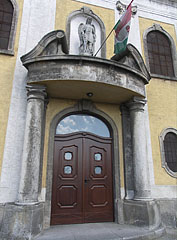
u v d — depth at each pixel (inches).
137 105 227.6
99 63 197.5
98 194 221.5
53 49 204.5
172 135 267.3
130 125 243.1
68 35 257.8
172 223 226.5
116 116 247.4
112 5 292.8
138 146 217.6
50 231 180.2
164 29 315.6
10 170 196.4
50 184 203.5
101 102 245.8
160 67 296.5
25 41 237.6
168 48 312.5
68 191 213.3
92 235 170.1
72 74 190.5
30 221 160.9
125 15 219.6
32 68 197.3
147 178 212.5
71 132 232.8
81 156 227.0
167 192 240.2
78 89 210.1
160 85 280.1
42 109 199.2
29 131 187.3
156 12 319.0
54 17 258.7
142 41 295.4
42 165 206.1
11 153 200.7
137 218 196.5
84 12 273.3
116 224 204.7
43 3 260.2
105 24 280.8
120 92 217.5
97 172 227.9
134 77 218.8
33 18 249.9
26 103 217.5
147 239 173.5
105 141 240.1
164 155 251.9
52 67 192.7
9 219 164.9
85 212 211.9
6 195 188.9
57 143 223.6
